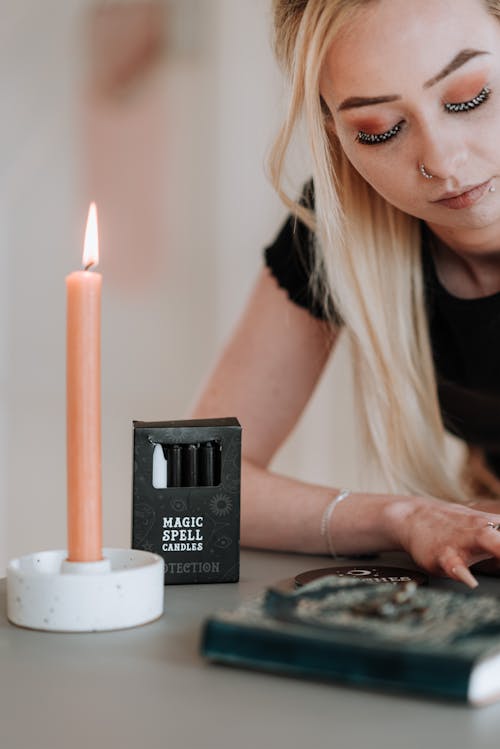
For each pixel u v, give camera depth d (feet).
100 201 9.50
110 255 9.48
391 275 4.15
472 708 1.97
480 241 3.80
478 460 5.23
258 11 8.79
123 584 2.51
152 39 9.16
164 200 9.27
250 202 8.97
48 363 9.78
